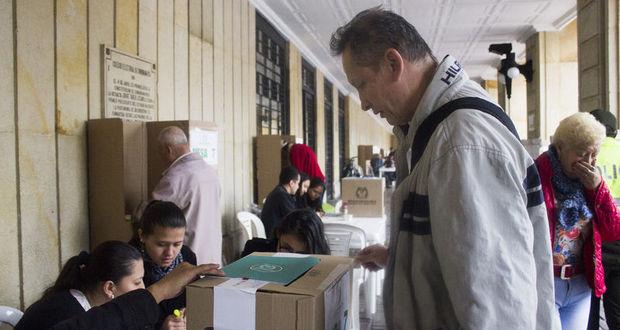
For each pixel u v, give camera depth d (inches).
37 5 89.2
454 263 28.8
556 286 72.9
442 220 29.9
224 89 185.6
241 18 206.1
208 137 127.6
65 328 37.3
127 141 106.6
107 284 56.8
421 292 32.6
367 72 36.9
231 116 193.5
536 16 261.7
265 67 250.1
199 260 106.7
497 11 250.7
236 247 194.4
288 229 77.2
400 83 36.2
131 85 118.7
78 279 58.1
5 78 82.7
